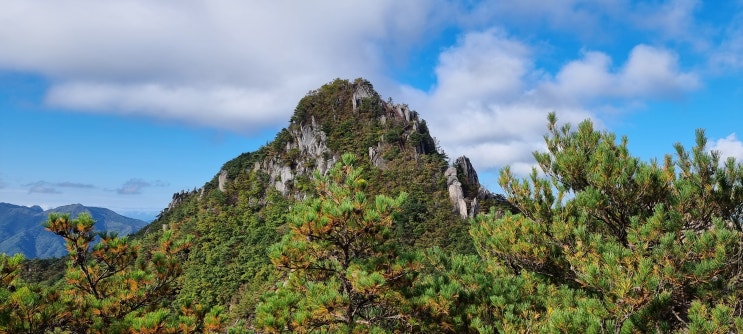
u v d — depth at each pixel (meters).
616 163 9.27
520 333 8.52
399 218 8.82
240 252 96.00
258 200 126.81
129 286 8.93
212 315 7.66
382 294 9.07
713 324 6.32
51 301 7.88
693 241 7.39
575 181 10.48
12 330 6.75
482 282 9.88
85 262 9.08
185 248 10.08
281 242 9.07
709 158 8.55
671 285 7.65
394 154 122.88
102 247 9.20
